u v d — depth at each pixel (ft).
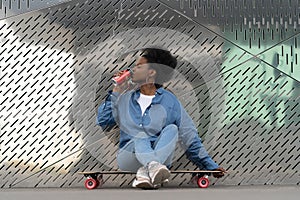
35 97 9.40
